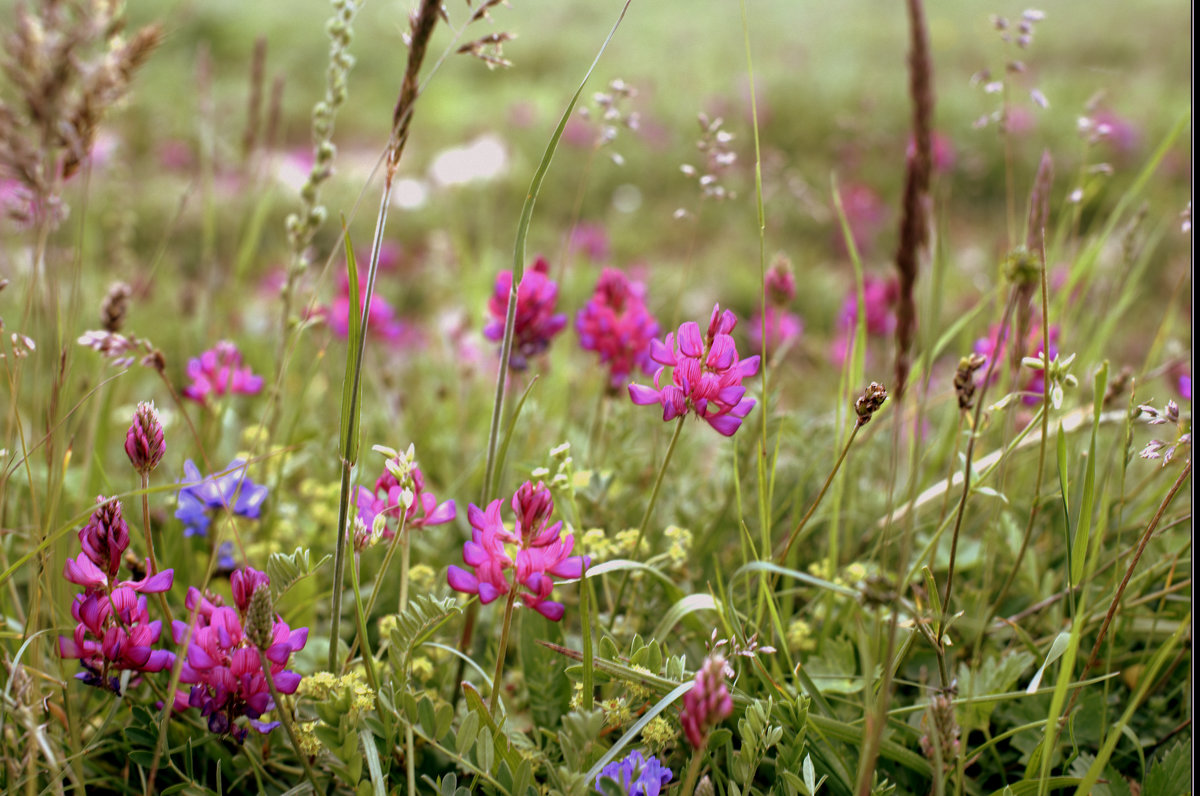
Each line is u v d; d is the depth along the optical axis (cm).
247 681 57
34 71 60
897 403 56
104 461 78
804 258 204
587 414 90
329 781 61
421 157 280
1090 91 317
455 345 108
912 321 56
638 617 67
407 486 59
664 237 227
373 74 385
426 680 64
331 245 201
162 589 58
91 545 56
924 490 73
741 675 62
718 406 59
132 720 61
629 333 70
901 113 303
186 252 190
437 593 66
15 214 64
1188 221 67
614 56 429
